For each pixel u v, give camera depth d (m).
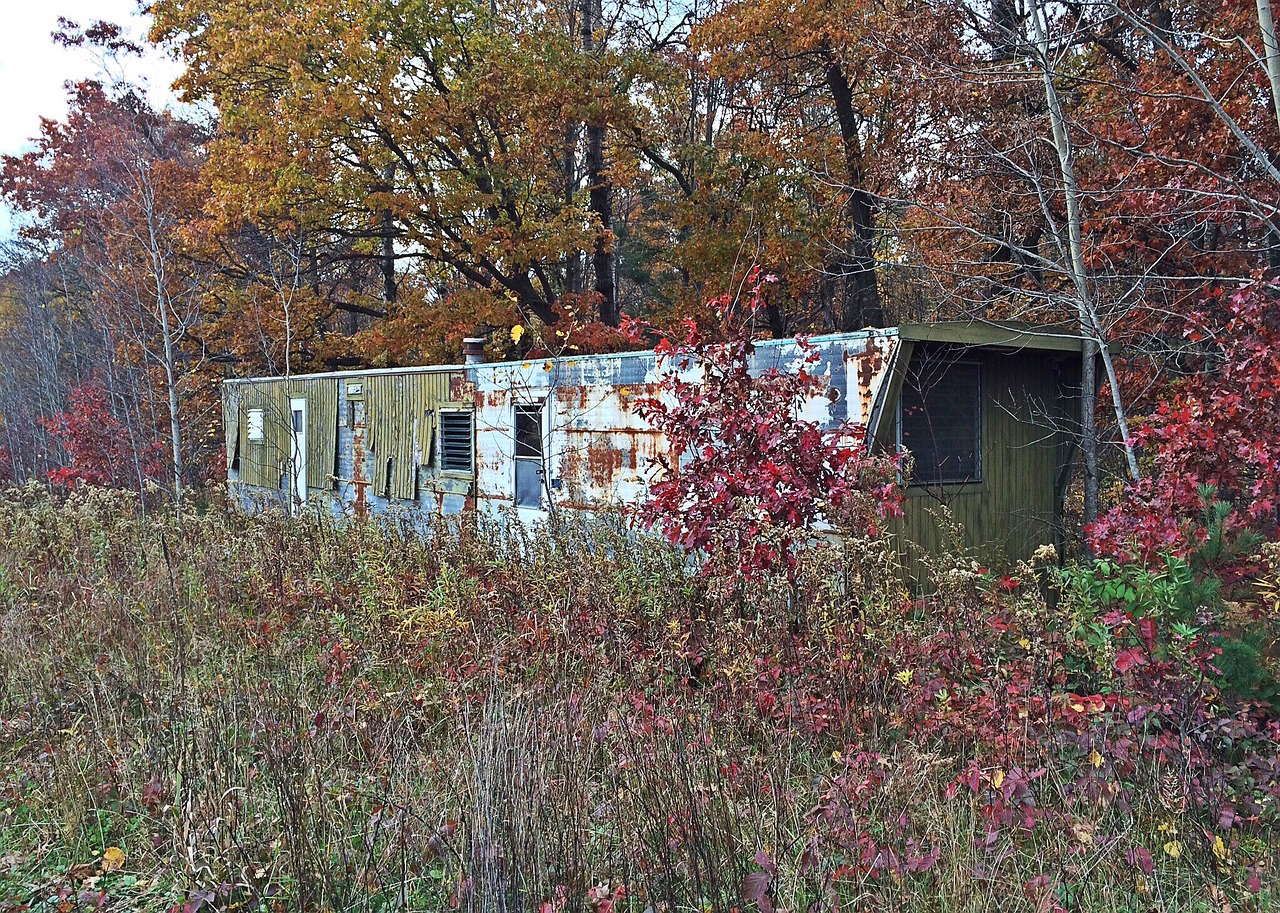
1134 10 9.45
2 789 5.02
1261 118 9.42
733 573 6.11
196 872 3.98
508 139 17.88
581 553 7.43
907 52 11.24
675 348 7.09
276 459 15.77
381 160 17.16
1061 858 3.87
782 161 16.11
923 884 3.75
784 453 6.41
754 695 5.19
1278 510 6.30
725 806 3.92
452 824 4.03
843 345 7.13
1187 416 6.06
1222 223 9.88
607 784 4.38
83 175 21.27
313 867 3.93
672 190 21.81
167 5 17.69
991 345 7.68
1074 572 5.47
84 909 3.92
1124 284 9.62
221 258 20.41
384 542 9.18
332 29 15.89
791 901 3.57
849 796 4.12
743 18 15.44
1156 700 4.62
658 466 8.52
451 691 5.60
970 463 8.16
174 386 17.25
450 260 17.95
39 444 22.53
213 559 9.30
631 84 18.00
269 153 16.19
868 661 5.45
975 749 4.66
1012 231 9.88
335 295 24.38
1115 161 10.38
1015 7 10.92
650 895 3.58
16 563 9.74
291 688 6.04
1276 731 4.55
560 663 5.86
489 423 10.75
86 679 6.22
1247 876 3.75
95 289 20.22
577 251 19.39
